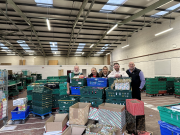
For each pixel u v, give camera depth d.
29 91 4.68
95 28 12.02
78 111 2.55
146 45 12.14
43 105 4.05
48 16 9.41
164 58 9.95
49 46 17.59
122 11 8.77
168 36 9.60
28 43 16.11
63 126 2.70
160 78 8.20
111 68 19.41
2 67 16.66
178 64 8.76
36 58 22.20
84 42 15.76
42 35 13.62
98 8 8.30
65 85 4.66
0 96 3.47
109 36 14.61
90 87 3.28
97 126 2.33
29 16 8.48
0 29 11.45
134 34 14.18
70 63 23.89
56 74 17.77
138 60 13.46
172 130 1.94
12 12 8.57
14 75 9.34
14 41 15.22
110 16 9.58
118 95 2.84
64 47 18.30
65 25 11.28
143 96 8.09
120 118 2.29
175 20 9.08
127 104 2.62
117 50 18.80
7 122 3.76
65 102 3.57
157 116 4.08
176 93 7.53
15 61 21.69
